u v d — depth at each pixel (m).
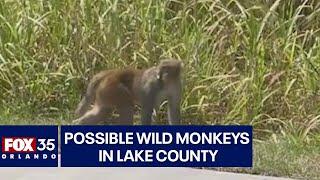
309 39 14.94
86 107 12.80
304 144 12.46
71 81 14.65
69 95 14.65
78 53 14.76
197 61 14.07
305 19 15.43
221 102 13.74
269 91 13.69
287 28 15.09
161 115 13.77
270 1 15.62
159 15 14.92
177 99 12.02
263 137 13.20
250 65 14.00
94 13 15.09
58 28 15.06
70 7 15.12
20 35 15.06
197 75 13.89
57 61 14.91
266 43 14.39
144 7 14.96
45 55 14.95
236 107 13.52
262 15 15.22
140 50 14.55
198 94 13.78
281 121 13.38
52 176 10.56
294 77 13.87
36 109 14.57
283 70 14.00
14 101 14.64
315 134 12.87
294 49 14.36
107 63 14.56
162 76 11.87
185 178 10.43
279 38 14.52
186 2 15.34
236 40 14.53
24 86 14.67
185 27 14.87
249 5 15.59
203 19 15.00
